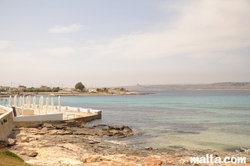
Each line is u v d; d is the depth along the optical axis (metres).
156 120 53.28
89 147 25.98
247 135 35.22
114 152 24.20
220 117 58.50
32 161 18.59
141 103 119.69
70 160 19.70
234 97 173.50
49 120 39.03
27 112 39.88
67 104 114.38
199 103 114.00
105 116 61.19
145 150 25.67
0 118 25.83
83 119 46.97
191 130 39.69
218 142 30.58
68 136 31.75
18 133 30.81
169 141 31.09
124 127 38.44
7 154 17.84
